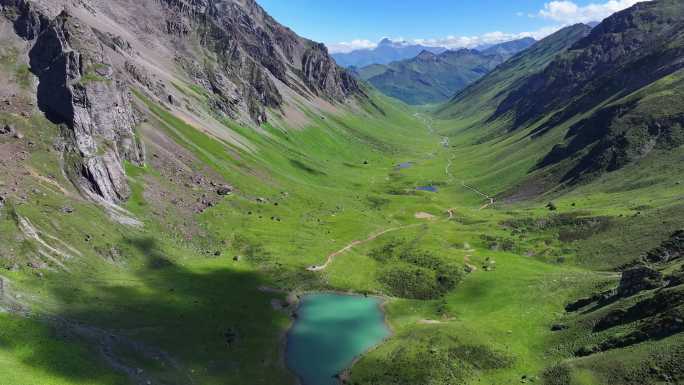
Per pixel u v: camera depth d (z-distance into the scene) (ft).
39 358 271.49
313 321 427.33
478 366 325.21
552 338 342.23
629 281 348.38
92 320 334.85
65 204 444.55
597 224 549.95
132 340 328.70
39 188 442.50
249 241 566.77
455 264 518.78
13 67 549.13
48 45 560.61
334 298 472.44
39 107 522.47
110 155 531.09
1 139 469.98
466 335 355.97
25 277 351.25
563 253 523.29
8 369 249.55
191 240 532.32
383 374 333.01
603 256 484.33
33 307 318.45
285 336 398.21
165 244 499.10
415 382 318.86
